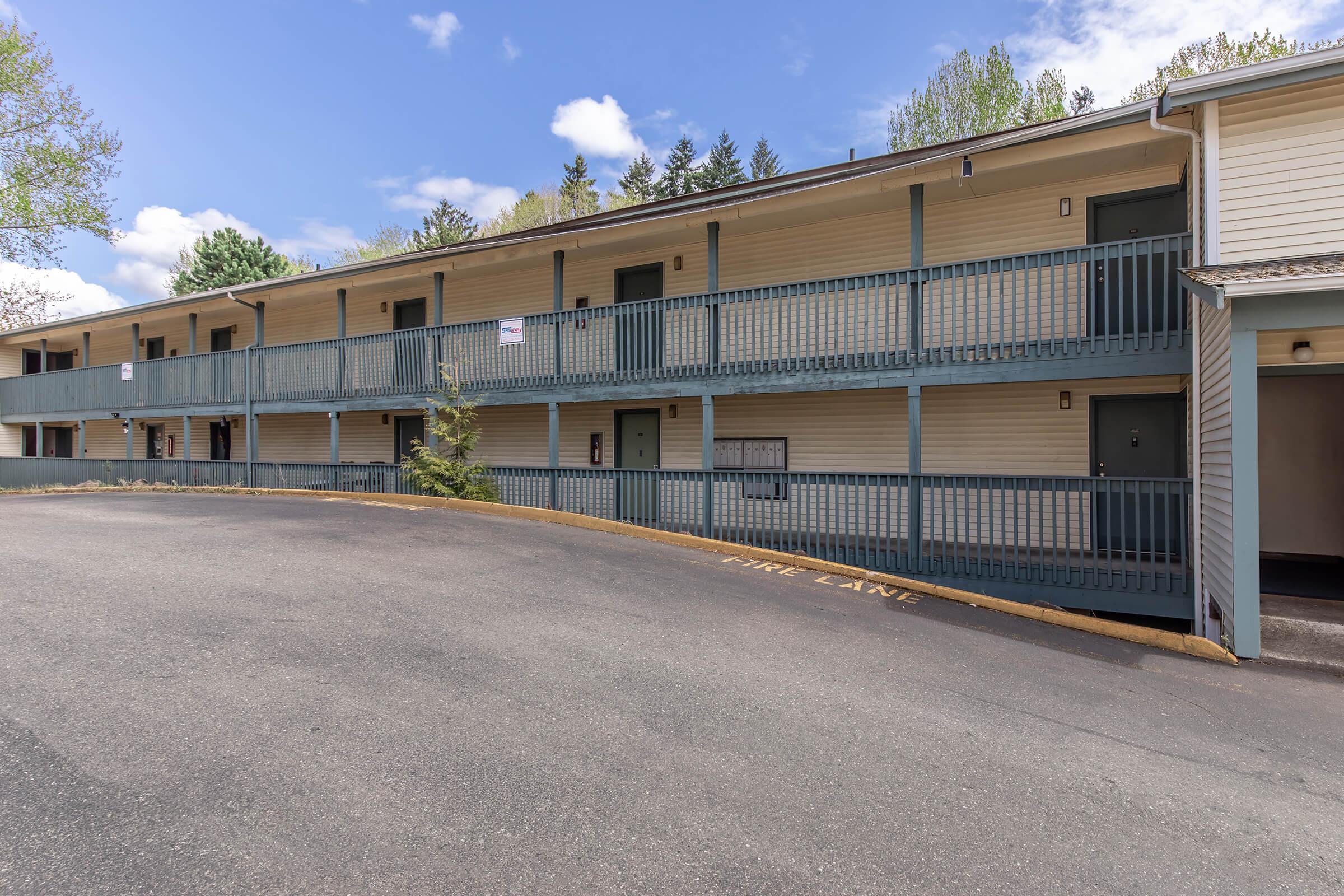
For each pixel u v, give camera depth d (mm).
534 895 2281
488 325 11703
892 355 8266
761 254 11031
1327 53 5809
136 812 2643
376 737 3332
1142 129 7273
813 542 9219
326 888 2264
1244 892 2486
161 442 19750
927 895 2365
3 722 3318
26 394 19719
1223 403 5723
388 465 12273
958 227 9633
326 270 13734
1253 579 5273
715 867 2469
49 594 5391
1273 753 3676
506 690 3965
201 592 5551
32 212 18984
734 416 11492
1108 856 2664
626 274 12375
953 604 6703
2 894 2166
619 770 3137
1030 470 9391
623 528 9312
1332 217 6047
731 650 4875
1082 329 7977
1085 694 4469
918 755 3443
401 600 5598
